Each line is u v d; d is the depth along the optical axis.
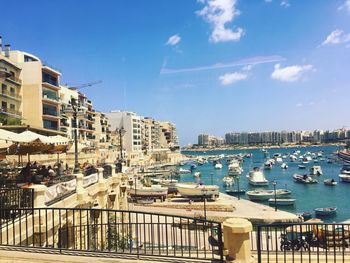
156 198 56.66
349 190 65.12
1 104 54.31
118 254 8.34
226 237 7.84
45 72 63.78
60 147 22.48
